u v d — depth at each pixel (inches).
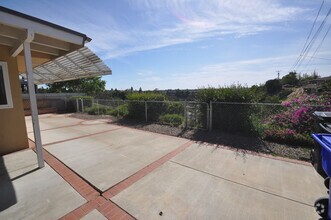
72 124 335.3
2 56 171.2
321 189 104.1
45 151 180.2
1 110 173.9
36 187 112.1
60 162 151.3
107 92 813.2
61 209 90.9
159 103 330.0
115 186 111.7
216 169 133.2
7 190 109.0
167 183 114.4
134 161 150.3
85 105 560.4
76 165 143.9
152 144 197.3
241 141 198.7
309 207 89.0
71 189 109.3
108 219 83.6
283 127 209.2
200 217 84.0
